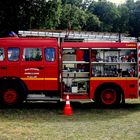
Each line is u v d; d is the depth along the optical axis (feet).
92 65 56.29
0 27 135.95
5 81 55.47
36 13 143.74
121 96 57.31
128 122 45.37
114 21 358.23
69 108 50.90
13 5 136.26
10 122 44.80
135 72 56.80
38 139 36.04
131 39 63.26
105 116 49.70
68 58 56.13
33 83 55.47
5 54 55.57
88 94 56.39
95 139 36.11
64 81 56.13
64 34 61.00
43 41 55.88
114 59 56.65
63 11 228.02
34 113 51.57
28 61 55.52
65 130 40.27
